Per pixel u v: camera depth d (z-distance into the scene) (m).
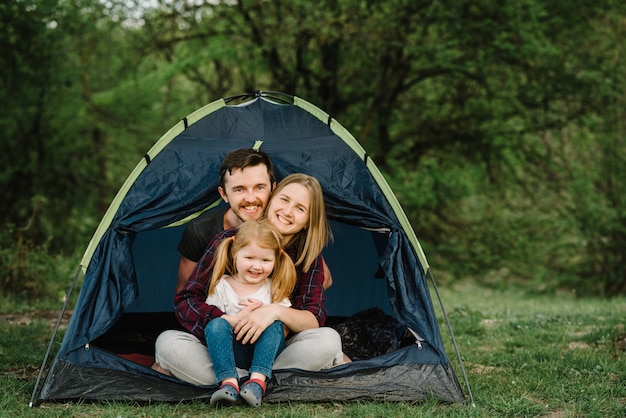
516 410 4.11
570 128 15.88
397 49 14.95
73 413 3.96
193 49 16.20
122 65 18.84
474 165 16.31
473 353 6.04
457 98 15.87
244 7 14.59
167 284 6.08
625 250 15.27
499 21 14.28
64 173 17.20
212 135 5.18
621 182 15.48
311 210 4.53
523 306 9.66
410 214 16.22
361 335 4.99
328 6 14.41
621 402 4.34
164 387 4.23
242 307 4.28
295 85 15.42
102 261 4.49
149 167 4.89
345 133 5.12
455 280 16.64
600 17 15.05
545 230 16.28
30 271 9.59
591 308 9.26
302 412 3.96
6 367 5.20
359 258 5.96
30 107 15.55
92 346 4.33
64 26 14.71
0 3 12.37
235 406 4.11
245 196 4.64
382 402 4.26
